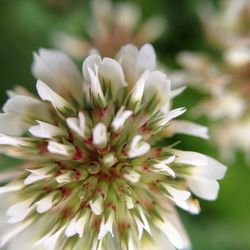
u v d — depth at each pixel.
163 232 0.07
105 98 0.07
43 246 0.07
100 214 0.07
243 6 0.10
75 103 0.07
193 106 0.10
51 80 0.07
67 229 0.07
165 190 0.07
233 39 0.10
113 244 0.07
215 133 0.10
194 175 0.07
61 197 0.07
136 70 0.07
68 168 0.07
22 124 0.07
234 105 0.09
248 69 0.09
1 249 0.07
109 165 0.07
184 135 0.10
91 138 0.07
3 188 0.07
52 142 0.07
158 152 0.07
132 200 0.07
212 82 0.09
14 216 0.07
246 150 0.10
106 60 0.07
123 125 0.07
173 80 0.08
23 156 0.07
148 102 0.07
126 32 0.10
